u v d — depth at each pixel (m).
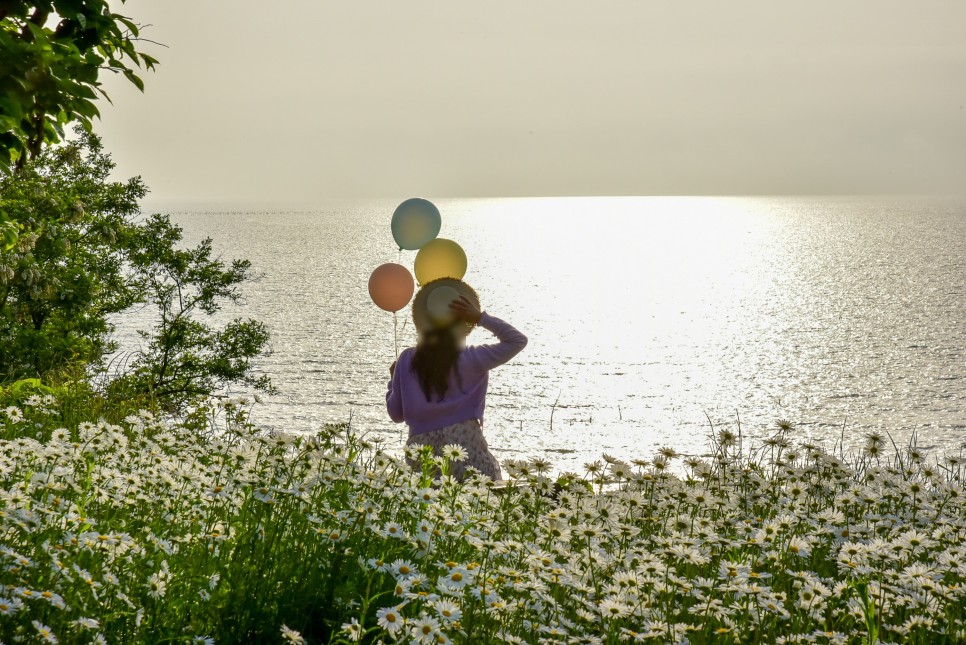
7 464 3.43
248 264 35.16
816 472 4.60
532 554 3.22
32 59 4.21
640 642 2.81
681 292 177.12
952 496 4.31
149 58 4.81
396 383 5.66
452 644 2.51
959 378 88.31
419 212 6.57
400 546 3.21
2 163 5.12
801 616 3.04
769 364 99.25
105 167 29.91
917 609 3.03
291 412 68.81
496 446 61.66
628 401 80.25
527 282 199.75
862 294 166.25
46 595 2.32
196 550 2.99
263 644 2.67
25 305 21.41
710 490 4.38
